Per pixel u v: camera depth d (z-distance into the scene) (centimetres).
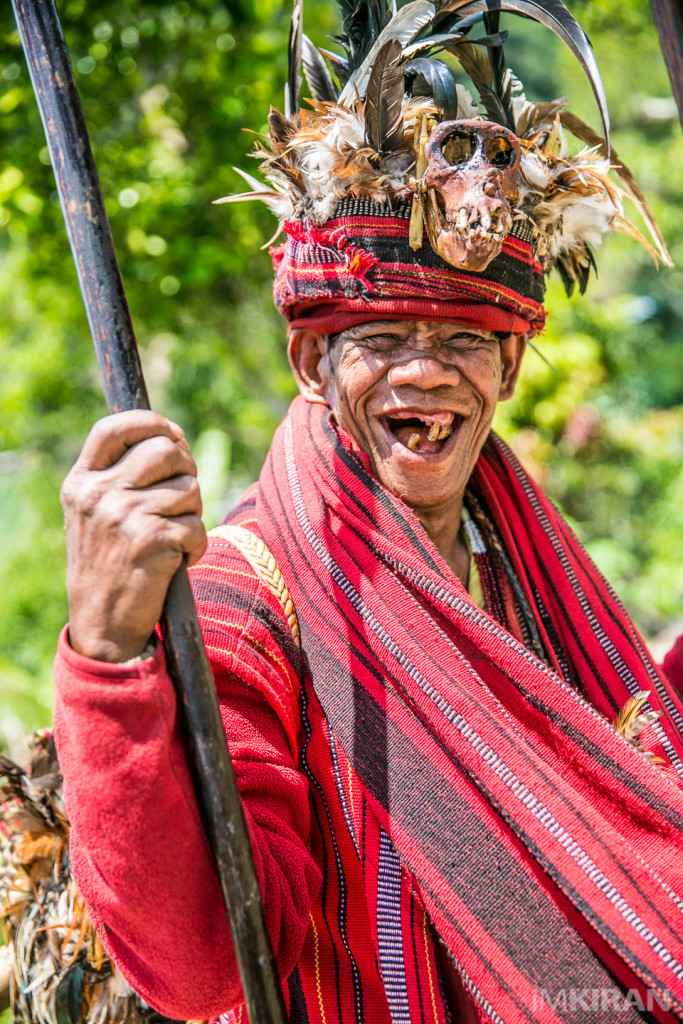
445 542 125
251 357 474
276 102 362
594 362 631
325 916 105
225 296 425
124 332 79
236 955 79
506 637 107
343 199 107
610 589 134
